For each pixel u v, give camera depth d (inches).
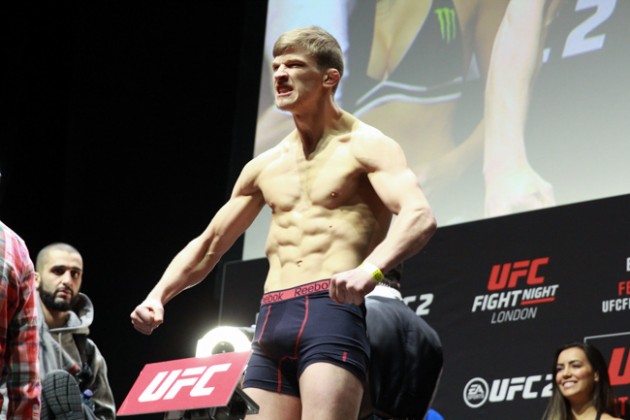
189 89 284.8
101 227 286.7
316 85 103.1
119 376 274.2
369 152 100.9
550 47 215.2
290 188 104.0
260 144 255.0
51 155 293.0
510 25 222.2
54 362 166.2
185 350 267.0
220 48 282.0
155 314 107.0
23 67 290.0
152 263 279.0
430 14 236.8
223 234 111.3
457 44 230.2
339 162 102.0
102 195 288.5
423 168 227.3
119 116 291.3
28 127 290.4
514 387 192.7
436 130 227.9
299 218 102.1
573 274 193.2
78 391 143.3
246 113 264.8
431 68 233.1
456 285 207.8
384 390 107.6
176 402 94.4
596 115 204.7
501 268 203.0
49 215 291.4
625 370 180.9
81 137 291.9
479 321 201.9
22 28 289.9
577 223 196.2
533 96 214.5
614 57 205.5
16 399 91.1
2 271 89.7
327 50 104.1
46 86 293.6
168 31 290.0
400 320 111.0
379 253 93.3
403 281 215.3
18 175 288.0
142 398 98.7
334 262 99.2
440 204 222.1
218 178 275.1
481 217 214.8
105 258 285.0
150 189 284.0
